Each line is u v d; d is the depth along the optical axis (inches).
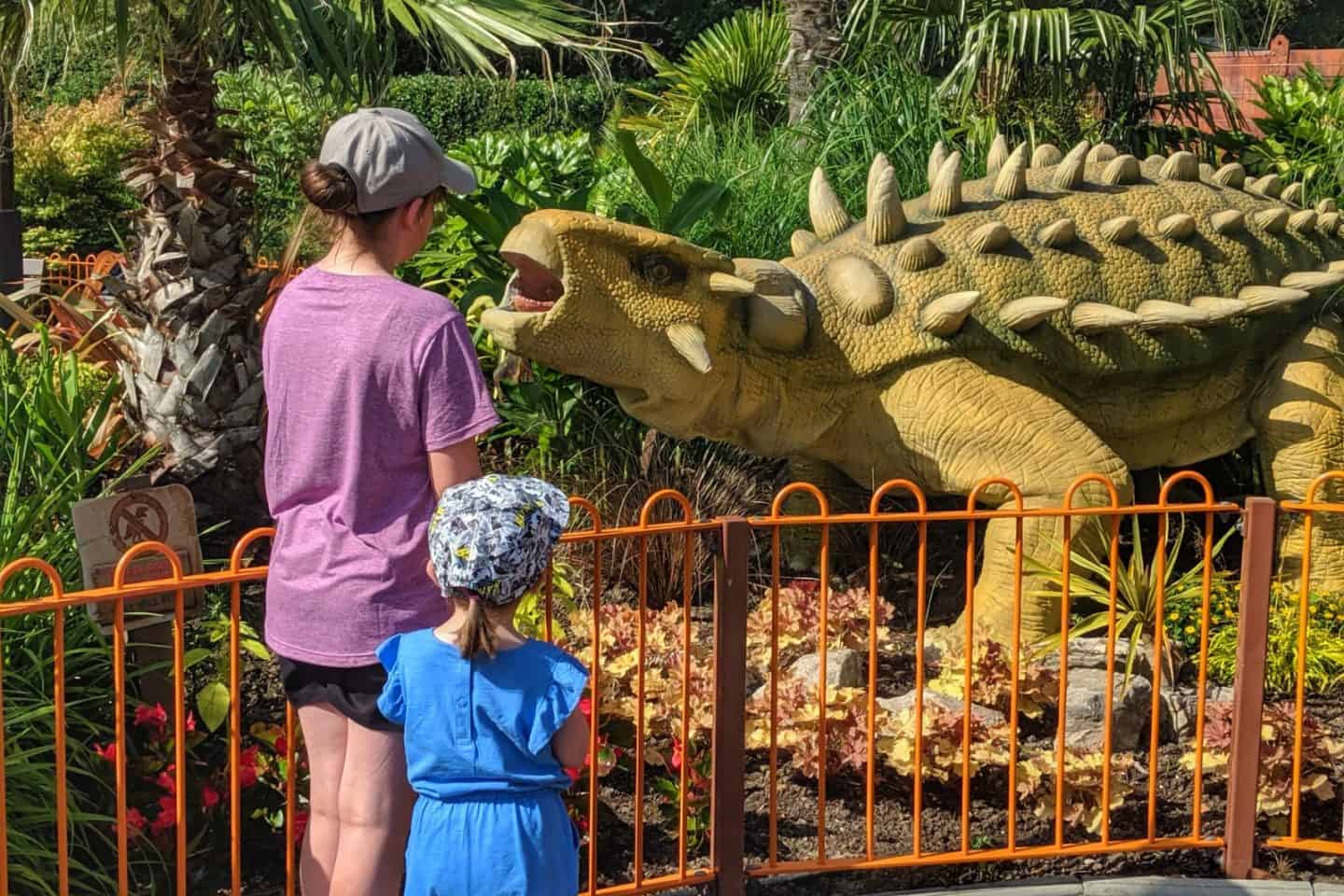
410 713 118.8
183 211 255.9
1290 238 252.2
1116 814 182.2
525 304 203.6
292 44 234.4
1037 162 260.1
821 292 224.4
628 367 205.8
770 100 490.0
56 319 352.2
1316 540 239.5
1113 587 164.4
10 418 214.7
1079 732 193.6
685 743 158.2
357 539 122.1
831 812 181.9
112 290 261.4
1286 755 176.7
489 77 261.6
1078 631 210.7
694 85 490.3
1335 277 241.3
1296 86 402.3
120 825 132.5
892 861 161.2
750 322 216.2
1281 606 221.9
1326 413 239.8
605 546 249.4
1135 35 340.5
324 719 127.3
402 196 123.9
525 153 367.9
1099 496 217.9
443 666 118.4
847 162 333.4
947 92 344.2
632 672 193.9
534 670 118.0
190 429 261.3
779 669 207.2
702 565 250.1
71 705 165.2
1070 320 227.8
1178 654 211.6
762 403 221.0
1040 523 219.1
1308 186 362.0
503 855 117.9
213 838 166.9
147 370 260.4
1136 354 232.1
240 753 161.9
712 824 157.0
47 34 239.9
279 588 125.9
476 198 290.8
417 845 120.2
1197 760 167.3
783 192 315.9
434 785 119.3
